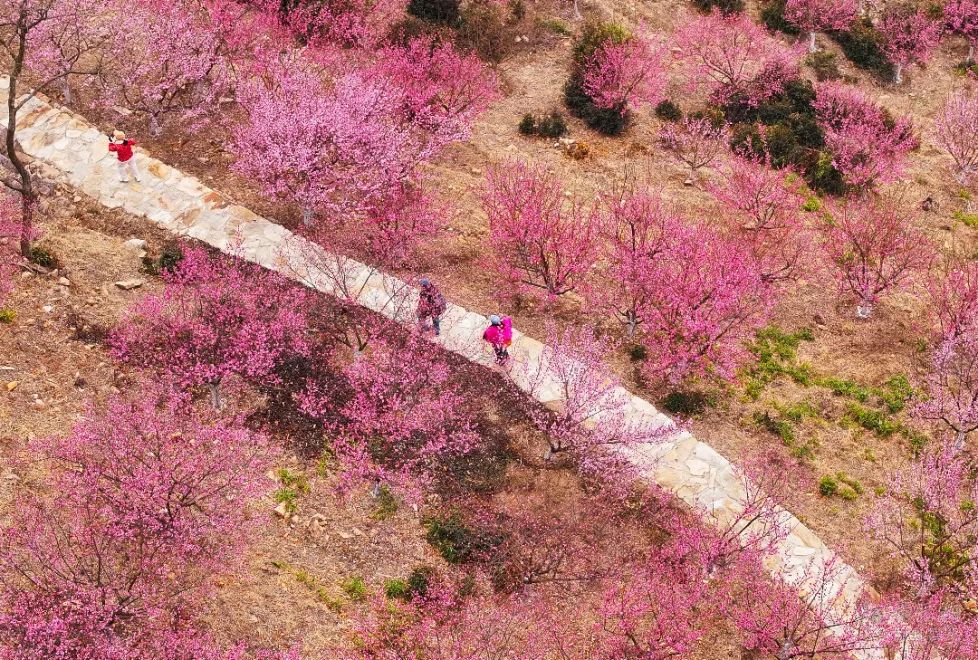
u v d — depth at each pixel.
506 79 30.34
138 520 15.88
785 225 25.00
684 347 21.09
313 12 28.83
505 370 21.03
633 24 33.50
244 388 19.69
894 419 21.47
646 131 29.42
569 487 19.23
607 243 24.84
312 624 16.25
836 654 17.16
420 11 31.05
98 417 17.66
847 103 29.98
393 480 18.11
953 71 34.84
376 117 23.62
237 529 16.52
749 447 20.64
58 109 25.28
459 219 24.98
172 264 21.78
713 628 17.56
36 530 15.53
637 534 18.73
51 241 21.86
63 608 14.59
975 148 29.77
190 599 16.02
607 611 16.78
